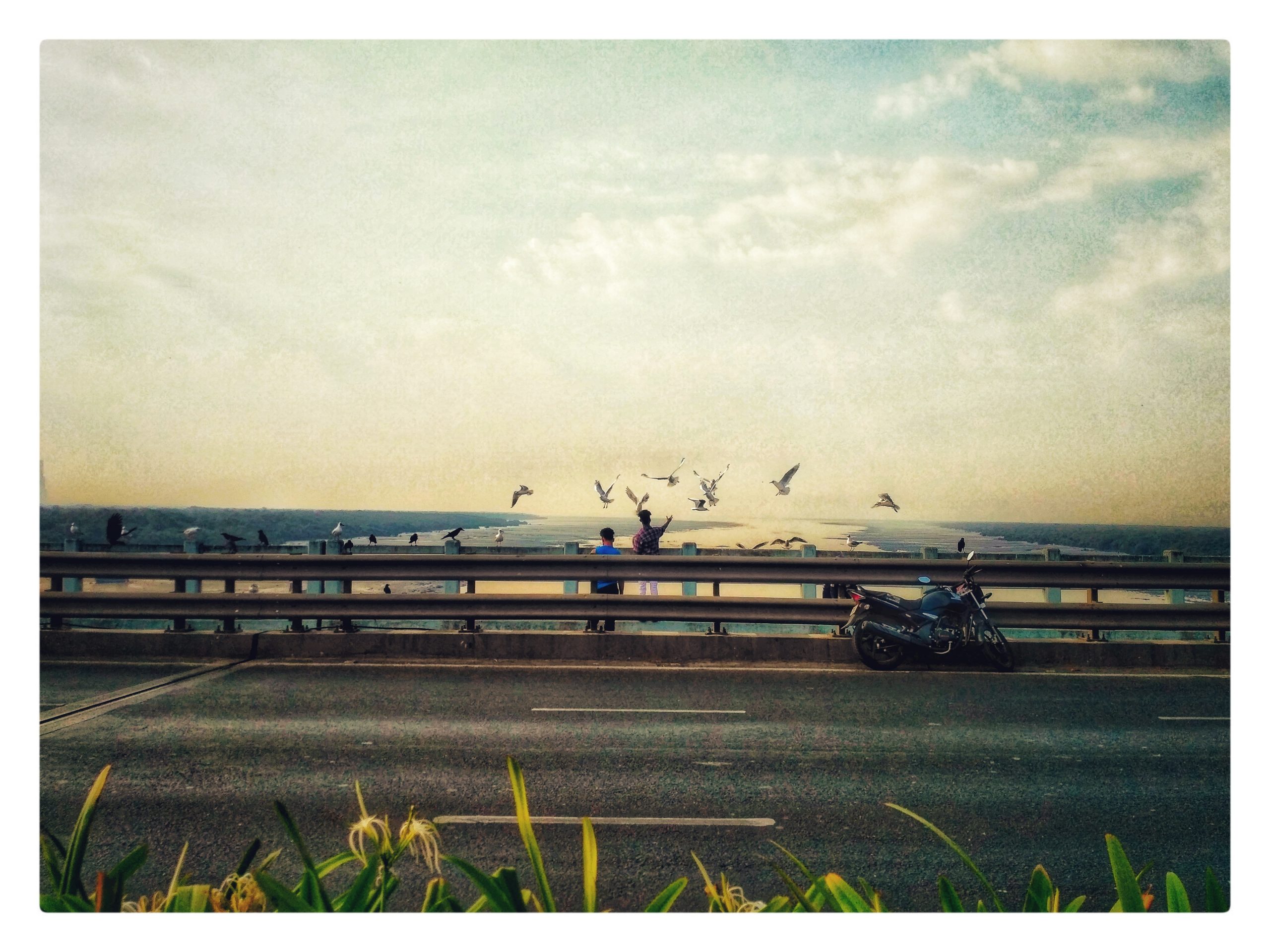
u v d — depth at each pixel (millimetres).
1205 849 4770
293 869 4391
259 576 9812
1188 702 7961
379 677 8633
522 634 9711
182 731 6711
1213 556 10094
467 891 4160
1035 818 5176
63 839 4738
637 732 6793
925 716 7371
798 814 5176
